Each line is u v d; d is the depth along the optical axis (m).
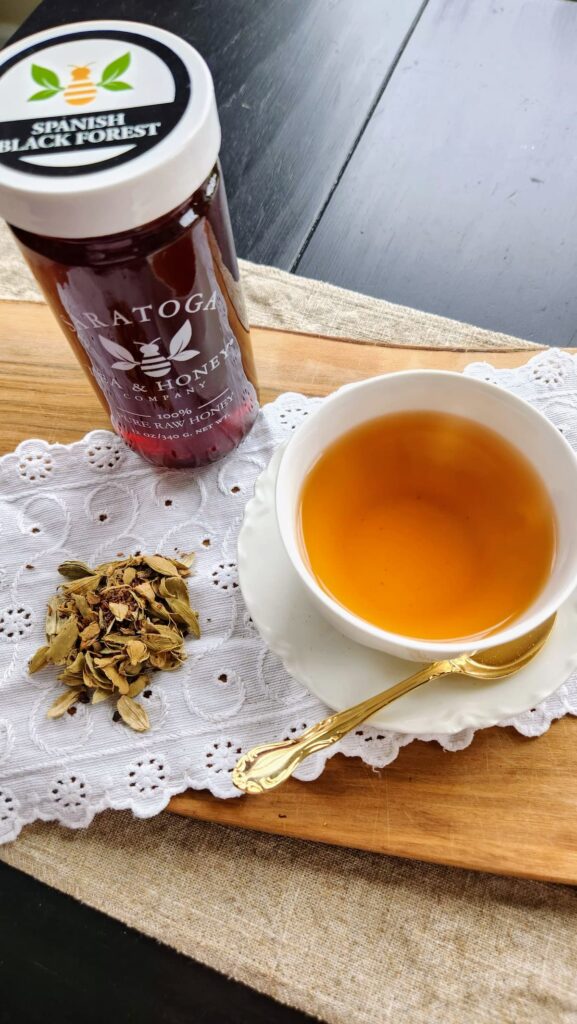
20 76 0.19
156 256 0.20
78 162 0.17
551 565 0.21
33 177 0.17
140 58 0.19
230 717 0.24
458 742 0.23
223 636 0.25
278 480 0.21
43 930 0.24
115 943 0.23
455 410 0.23
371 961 0.22
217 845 0.24
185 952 0.23
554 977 0.22
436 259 0.35
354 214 0.36
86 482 0.28
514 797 0.23
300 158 0.37
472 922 0.23
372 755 0.23
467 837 0.22
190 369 0.23
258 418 0.28
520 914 0.23
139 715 0.24
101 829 0.24
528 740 0.23
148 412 0.25
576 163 0.37
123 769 0.23
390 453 0.23
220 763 0.23
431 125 0.38
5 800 0.23
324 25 0.40
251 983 0.22
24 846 0.24
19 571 0.26
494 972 0.22
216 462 0.28
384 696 0.22
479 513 0.23
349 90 0.38
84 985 0.23
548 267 0.34
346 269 0.35
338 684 0.22
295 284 0.33
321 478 0.23
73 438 0.29
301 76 0.39
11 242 0.37
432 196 0.36
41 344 0.30
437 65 0.39
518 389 0.28
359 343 0.30
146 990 0.23
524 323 0.33
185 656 0.25
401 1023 0.21
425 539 0.23
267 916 0.23
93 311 0.21
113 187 0.17
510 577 0.22
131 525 0.27
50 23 0.40
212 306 0.22
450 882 0.23
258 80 0.39
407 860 0.24
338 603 0.22
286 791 0.23
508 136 0.37
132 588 0.25
